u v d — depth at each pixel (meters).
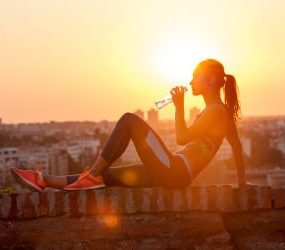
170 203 5.28
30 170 5.40
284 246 5.39
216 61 5.54
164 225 5.27
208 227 5.31
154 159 5.26
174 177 5.28
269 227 5.44
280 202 5.46
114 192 5.25
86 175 5.28
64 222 5.20
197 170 5.36
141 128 5.27
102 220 5.22
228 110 5.57
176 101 5.38
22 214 5.17
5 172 100.75
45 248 5.16
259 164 127.00
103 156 5.26
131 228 5.23
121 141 5.28
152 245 5.23
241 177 5.62
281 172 103.19
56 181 5.39
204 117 5.38
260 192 5.44
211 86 5.49
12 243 5.14
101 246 5.20
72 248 5.18
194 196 5.31
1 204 5.16
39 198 5.20
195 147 5.38
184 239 5.27
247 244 5.38
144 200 5.27
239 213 5.43
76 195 5.22
